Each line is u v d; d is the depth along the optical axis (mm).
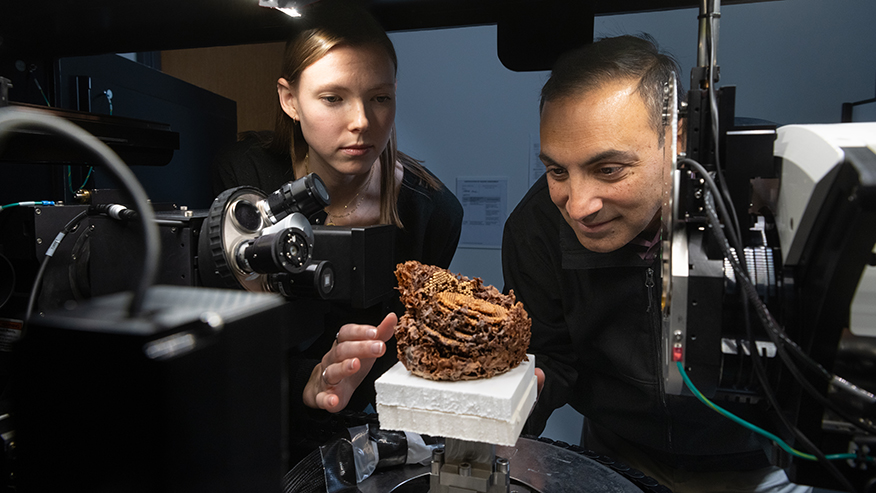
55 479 332
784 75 1828
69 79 1159
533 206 1179
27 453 337
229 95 1971
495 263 2193
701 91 606
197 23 1109
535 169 2105
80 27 1098
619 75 851
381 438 790
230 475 358
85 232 833
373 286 826
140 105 1266
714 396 644
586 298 1116
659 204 907
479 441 570
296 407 931
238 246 699
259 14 1057
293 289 744
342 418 900
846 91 1793
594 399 1255
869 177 477
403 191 1252
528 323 668
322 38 941
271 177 1200
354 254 791
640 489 716
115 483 319
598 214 925
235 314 357
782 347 540
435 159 2195
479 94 2115
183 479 321
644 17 1874
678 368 613
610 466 783
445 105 2152
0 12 1014
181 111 1378
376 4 1057
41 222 802
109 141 873
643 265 1025
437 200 1295
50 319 325
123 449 314
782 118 1850
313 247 766
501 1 1038
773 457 658
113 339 307
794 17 1798
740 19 1831
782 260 593
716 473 1192
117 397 311
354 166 1037
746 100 1863
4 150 730
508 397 550
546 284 1193
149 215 337
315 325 851
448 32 2104
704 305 590
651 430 1189
